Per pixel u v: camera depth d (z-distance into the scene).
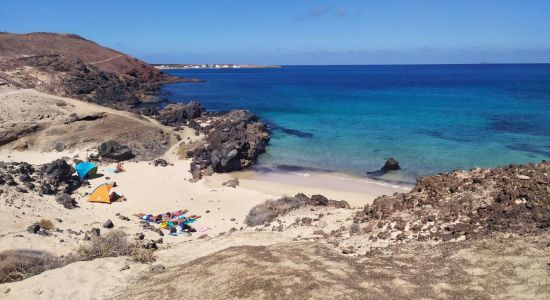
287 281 12.62
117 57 127.44
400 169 40.78
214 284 13.13
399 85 142.12
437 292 11.91
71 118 50.72
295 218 24.56
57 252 20.02
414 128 59.22
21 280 16.03
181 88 130.75
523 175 19.03
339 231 20.72
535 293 11.12
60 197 30.11
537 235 14.42
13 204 26.14
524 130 55.28
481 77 187.12
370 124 63.16
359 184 37.16
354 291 12.00
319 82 165.00
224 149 41.94
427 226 17.72
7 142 44.66
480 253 14.05
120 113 58.47
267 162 44.97
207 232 26.77
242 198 33.94
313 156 46.62
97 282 15.11
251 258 14.95
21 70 88.12
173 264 17.39
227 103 92.31
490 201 17.64
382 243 17.45
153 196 34.00
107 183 34.97
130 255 19.12
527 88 118.31
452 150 46.28
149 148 47.28
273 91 121.50
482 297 11.42
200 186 37.22
